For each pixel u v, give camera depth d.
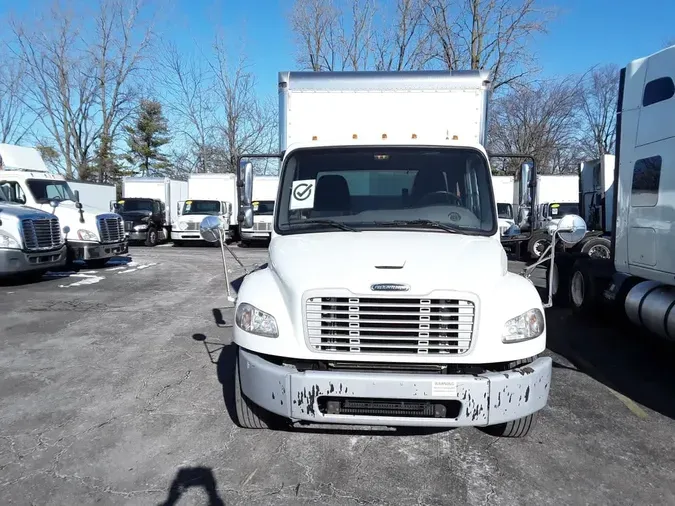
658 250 5.64
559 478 3.48
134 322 7.70
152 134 46.72
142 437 3.97
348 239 4.07
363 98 5.09
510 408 3.29
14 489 3.27
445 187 4.64
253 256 18.59
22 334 6.96
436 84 5.05
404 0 26.47
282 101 5.16
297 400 3.30
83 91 37.47
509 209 20.25
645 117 5.86
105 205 26.72
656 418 4.45
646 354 6.36
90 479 3.39
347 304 3.34
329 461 3.64
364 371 3.39
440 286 3.33
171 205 26.89
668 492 3.33
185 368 5.58
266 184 25.11
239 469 3.53
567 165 41.22
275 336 3.44
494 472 3.54
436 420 3.30
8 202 12.87
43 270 11.46
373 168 4.71
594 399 4.86
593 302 7.64
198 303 9.24
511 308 3.42
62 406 4.55
